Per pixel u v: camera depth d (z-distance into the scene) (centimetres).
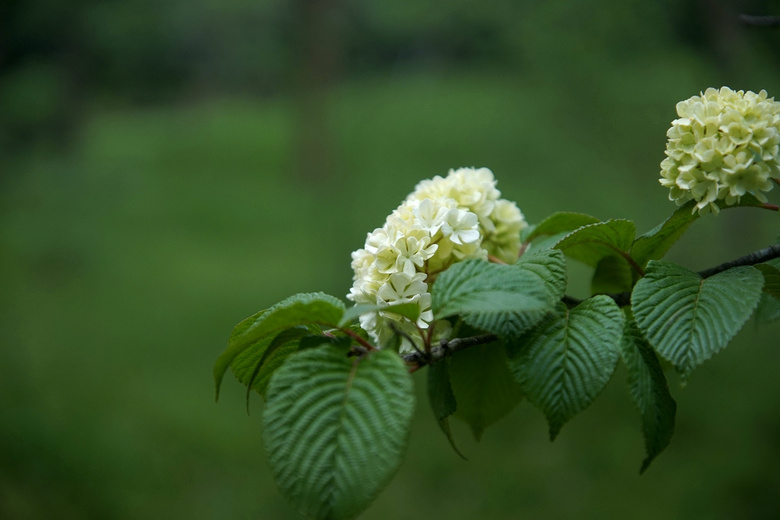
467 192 78
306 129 862
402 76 1238
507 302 60
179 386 351
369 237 71
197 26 950
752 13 212
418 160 835
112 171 689
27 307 465
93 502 240
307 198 760
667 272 65
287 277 523
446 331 72
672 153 68
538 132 603
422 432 304
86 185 627
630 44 272
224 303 476
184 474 269
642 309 63
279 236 640
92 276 529
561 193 480
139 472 265
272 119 1138
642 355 63
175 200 754
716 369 316
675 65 262
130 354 390
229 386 354
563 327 63
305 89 873
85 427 294
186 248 601
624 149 302
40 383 343
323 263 540
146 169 877
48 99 622
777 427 267
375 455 56
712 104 67
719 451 261
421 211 72
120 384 349
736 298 63
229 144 1017
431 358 64
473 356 74
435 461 279
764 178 65
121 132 1051
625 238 69
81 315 454
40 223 563
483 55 952
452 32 944
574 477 259
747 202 68
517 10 334
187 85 1188
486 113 919
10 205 574
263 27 966
